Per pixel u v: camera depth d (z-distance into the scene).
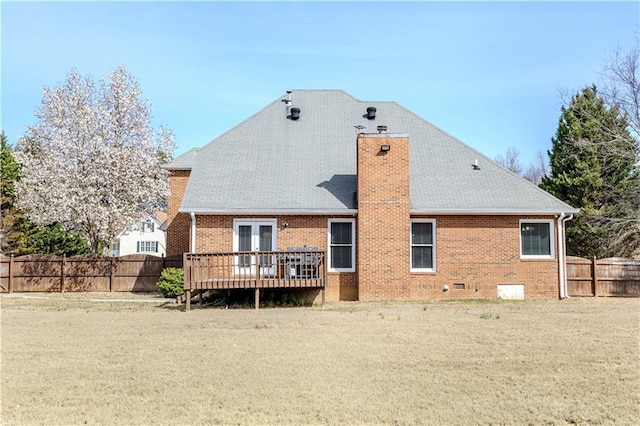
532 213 20.98
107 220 28.89
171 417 7.04
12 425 6.77
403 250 20.38
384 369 9.30
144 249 54.75
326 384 8.43
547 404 7.57
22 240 38.44
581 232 32.25
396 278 20.36
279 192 21.56
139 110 31.64
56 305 19.69
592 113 33.47
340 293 20.70
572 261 22.72
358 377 8.81
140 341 11.77
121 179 29.27
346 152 23.70
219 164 23.05
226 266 19.45
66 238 39.44
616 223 31.05
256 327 13.72
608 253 32.53
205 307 18.94
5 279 25.58
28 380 8.66
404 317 15.42
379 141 20.64
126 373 9.05
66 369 9.33
